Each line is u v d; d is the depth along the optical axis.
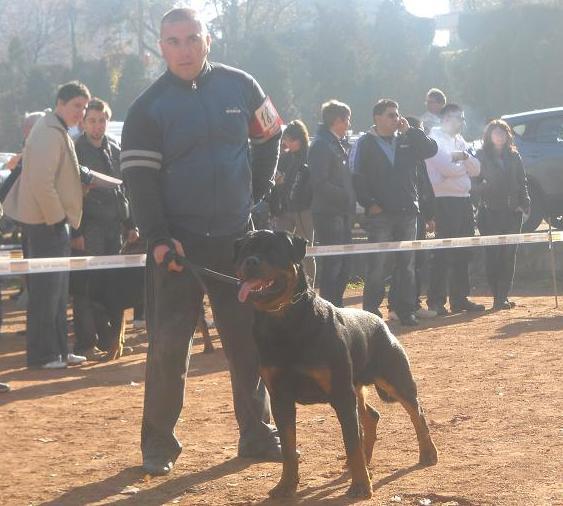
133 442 7.10
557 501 5.39
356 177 12.38
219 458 6.63
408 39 50.41
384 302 15.30
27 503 5.75
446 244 12.90
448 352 10.49
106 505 5.69
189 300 6.39
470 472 6.07
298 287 5.43
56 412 8.09
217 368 10.04
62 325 10.34
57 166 9.90
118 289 10.45
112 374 9.84
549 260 18.30
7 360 10.82
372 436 6.29
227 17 55.81
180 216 6.39
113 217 10.99
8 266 9.34
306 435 7.14
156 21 61.31
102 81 54.91
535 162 18.58
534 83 41.28
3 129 56.75
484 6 55.53
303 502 5.62
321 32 49.81
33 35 72.94
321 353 5.45
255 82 6.61
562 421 7.27
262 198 6.91
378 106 12.41
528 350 10.44
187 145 6.30
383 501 5.55
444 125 13.72
